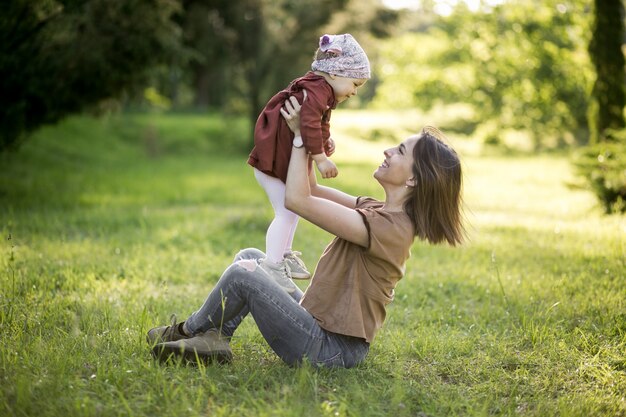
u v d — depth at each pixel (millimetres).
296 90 3521
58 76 11609
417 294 5766
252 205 13117
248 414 3010
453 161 3441
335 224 3301
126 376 3326
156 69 14438
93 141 24141
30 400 3023
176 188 15602
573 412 3186
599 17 12680
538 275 6352
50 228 8531
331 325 3395
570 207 12891
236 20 27938
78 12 11273
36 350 3662
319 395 3244
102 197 13031
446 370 3824
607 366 3869
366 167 23844
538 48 31000
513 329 4652
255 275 3410
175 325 3664
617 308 4988
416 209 3439
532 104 32906
